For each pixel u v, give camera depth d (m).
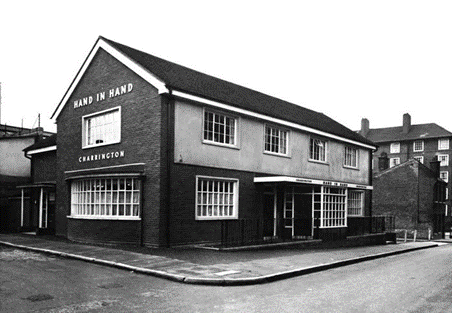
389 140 65.56
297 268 11.55
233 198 18.05
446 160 61.12
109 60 17.80
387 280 10.52
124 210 16.36
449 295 8.67
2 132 39.16
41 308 7.30
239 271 10.73
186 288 9.14
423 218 38.06
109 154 17.30
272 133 20.55
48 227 21.03
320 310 7.37
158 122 15.44
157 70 16.84
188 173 16.11
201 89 17.22
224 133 17.94
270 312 7.22
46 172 22.48
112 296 8.27
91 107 18.45
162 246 15.10
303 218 19.91
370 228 25.05
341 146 25.36
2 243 16.66
